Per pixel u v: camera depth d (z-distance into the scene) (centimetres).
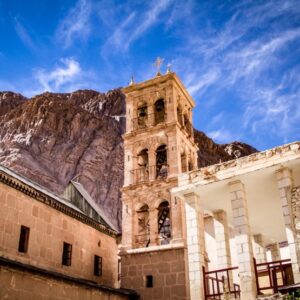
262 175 2086
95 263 3122
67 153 7012
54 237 2658
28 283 1906
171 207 2928
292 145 2008
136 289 2788
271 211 2605
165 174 3388
